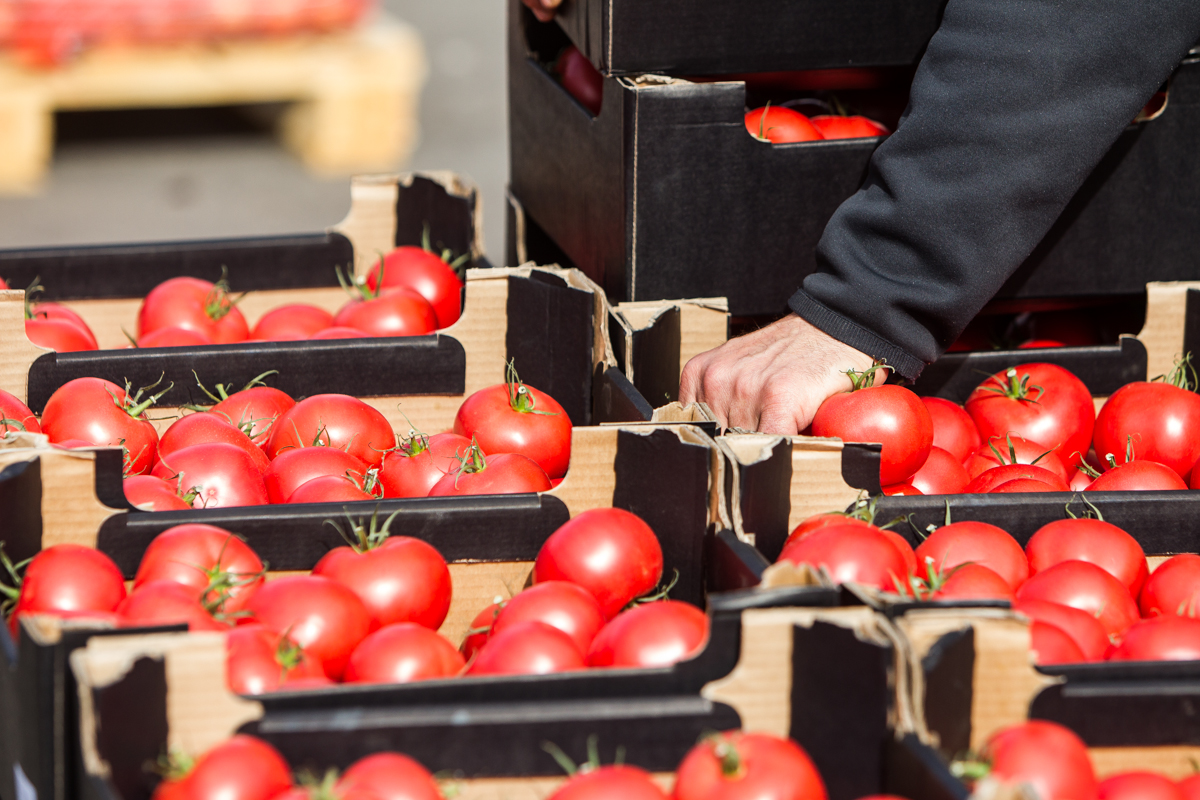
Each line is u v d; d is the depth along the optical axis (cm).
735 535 159
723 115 217
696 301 215
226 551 153
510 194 297
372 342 216
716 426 174
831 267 199
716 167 219
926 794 113
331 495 173
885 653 119
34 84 632
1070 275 233
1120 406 210
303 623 143
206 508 165
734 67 225
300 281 270
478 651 155
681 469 168
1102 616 154
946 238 190
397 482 189
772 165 221
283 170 712
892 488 194
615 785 113
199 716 120
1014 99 187
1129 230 231
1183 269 235
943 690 123
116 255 257
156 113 822
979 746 125
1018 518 177
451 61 947
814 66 227
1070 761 116
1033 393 216
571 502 174
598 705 125
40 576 144
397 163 705
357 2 670
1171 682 129
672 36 221
